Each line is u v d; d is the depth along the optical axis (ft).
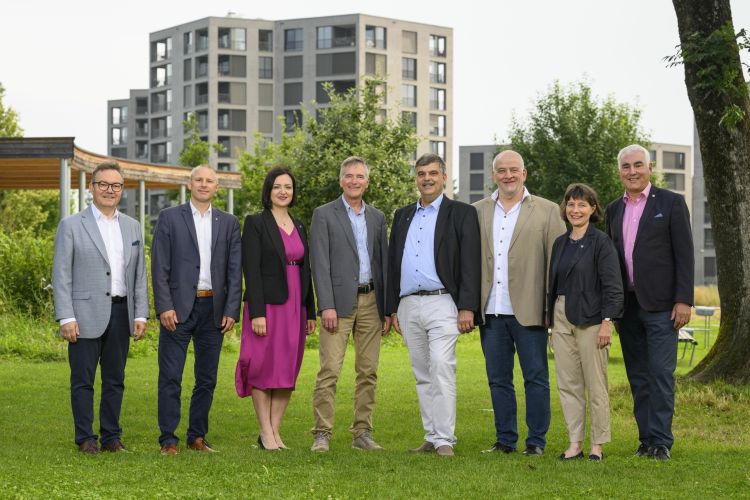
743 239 34.06
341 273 24.70
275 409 24.99
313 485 19.30
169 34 286.05
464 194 344.69
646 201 23.93
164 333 23.86
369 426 25.35
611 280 23.06
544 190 133.69
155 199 289.12
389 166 93.15
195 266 23.80
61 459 21.94
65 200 70.33
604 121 133.18
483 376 43.68
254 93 274.77
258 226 24.38
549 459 22.91
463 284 23.98
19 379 38.68
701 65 33.50
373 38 271.90
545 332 24.17
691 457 23.56
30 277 56.90
